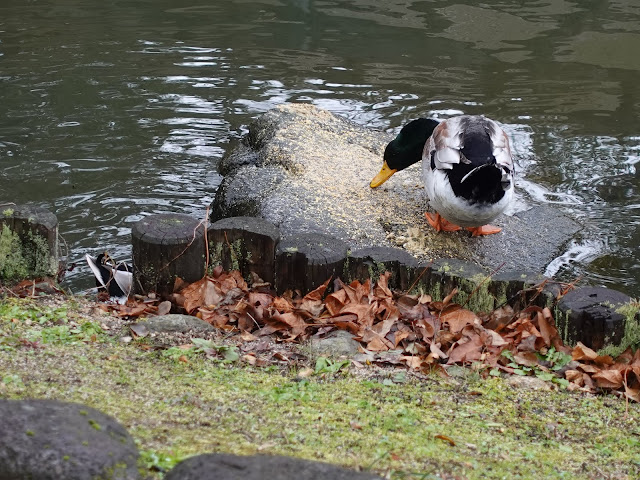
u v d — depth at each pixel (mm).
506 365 1853
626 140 3037
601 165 2891
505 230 2410
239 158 2785
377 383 1757
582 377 1826
